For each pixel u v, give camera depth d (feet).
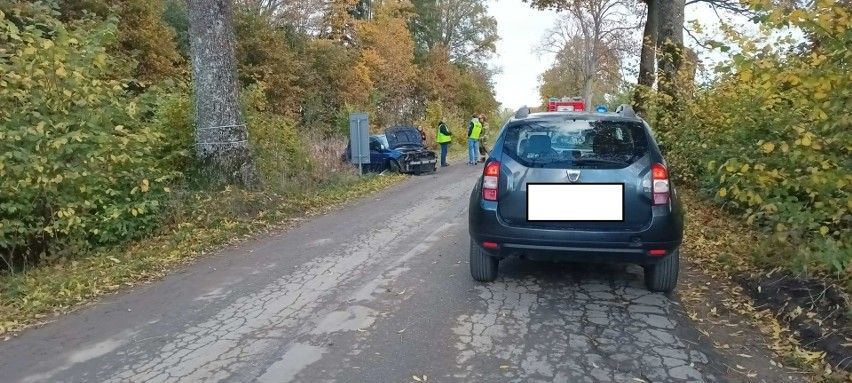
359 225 30.22
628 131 17.16
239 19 83.20
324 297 18.07
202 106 33.30
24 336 15.85
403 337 14.71
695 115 33.22
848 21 13.65
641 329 15.19
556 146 17.19
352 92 105.19
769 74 15.81
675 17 42.52
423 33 180.86
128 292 19.66
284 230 29.68
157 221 28.02
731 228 25.75
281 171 40.22
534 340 14.47
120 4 61.72
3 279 22.11
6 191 22.12
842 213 16.08
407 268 21.20
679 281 19.39
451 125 120.47
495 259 18.98
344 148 58.03
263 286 19.52
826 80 14.19
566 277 19.76
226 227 28.50
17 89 22.76
